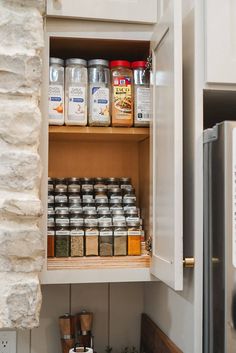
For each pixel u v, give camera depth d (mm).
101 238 1399
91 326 1607
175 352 1265
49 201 1466
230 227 1039
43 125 1317
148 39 1410
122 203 1497
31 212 1197
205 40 1174
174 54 1121
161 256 1239
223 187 1052
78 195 1522
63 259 1364
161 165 1258
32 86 1230
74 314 1665
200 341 1141
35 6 1245
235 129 1049
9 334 1618
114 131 1421
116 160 1712
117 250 1396
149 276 1360
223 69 1170
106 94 1405
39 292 1205
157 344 1456
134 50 1526
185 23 1269
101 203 1482
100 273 1335
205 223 1149
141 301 1712
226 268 1037
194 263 1151
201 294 1146
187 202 1227
